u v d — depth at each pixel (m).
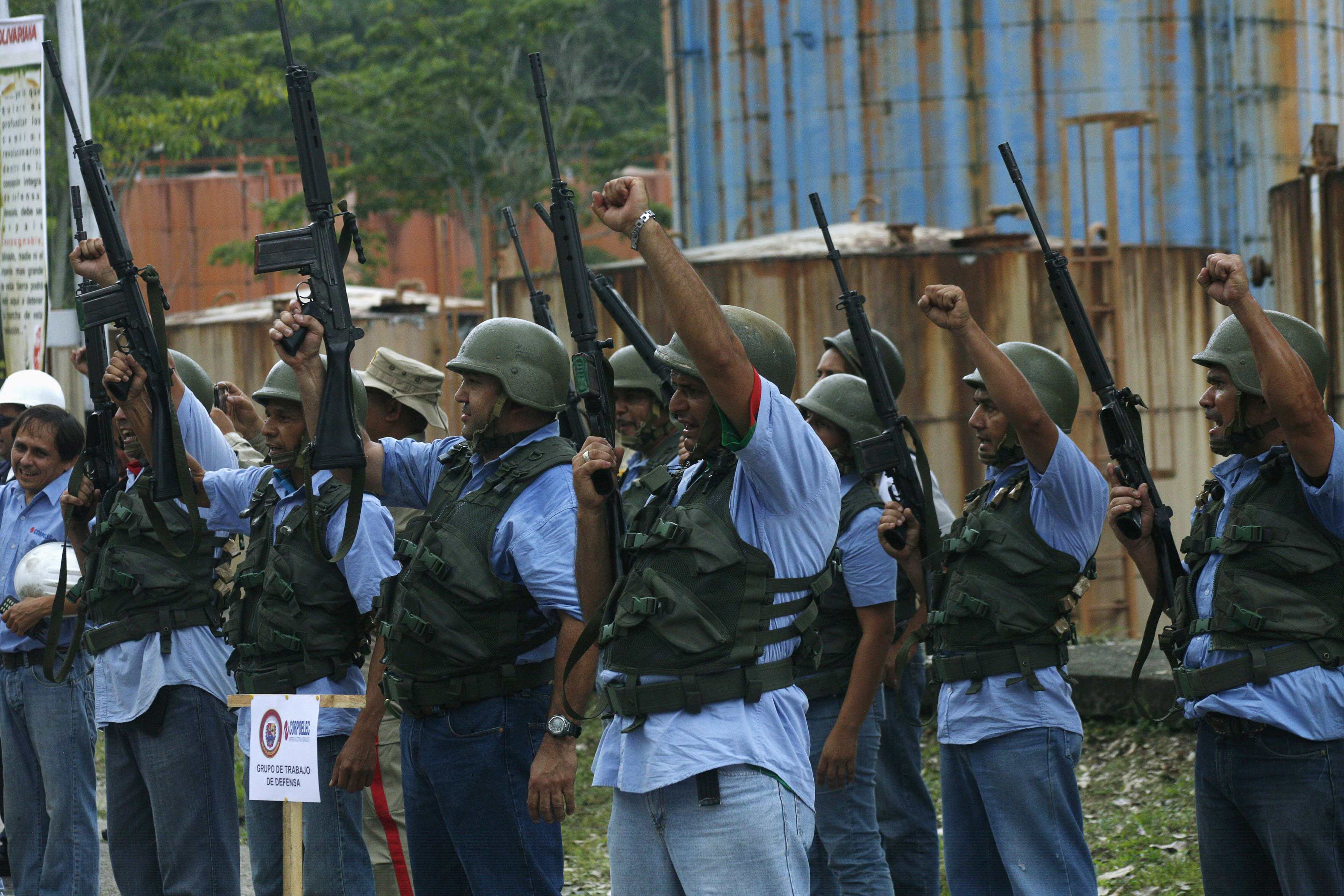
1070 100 38.28
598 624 7.82
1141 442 9.73
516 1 71.44
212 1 58.69
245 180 79.56
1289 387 7.99
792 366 8.43
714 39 42.47
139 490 10.92
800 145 40.59
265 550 10.27
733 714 7.46
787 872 7.37
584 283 8.28
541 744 8.94
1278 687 8.34
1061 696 9.70
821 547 7.71
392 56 85.88
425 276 81.06
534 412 9.38
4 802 12.76
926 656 15.54
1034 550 9.64
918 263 23.77
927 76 38.69
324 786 10.12
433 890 9.34
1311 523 8.41
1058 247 24.67
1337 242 21.28
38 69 19.83
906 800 11.71
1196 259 25.73
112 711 10.79
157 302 9.47
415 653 8.99
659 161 82.12
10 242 19.84
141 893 11.02
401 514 13.05
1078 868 9.59
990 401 10.05
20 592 12.31
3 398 15.14
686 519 7.58
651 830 7.60
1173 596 9.18
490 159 71.50
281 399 10.23
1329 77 41.69
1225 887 8.85
